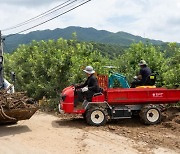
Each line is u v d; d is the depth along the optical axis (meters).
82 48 16.69
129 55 15.73
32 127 10.94
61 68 15.44
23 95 10.86
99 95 10.98
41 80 16.56
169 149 8.25
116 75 11.87
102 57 16.59
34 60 17.52
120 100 10.97
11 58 20.06
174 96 11.26
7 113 9.94
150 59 14.94
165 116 11.68
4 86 11.98
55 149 8.41
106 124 11.12
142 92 11.06
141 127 10.70
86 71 11.21
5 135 9.89
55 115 13.34
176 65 13.92
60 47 17.28
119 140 9.09
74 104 11.08
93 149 8.34
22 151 8.29
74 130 10.30
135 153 7.97
